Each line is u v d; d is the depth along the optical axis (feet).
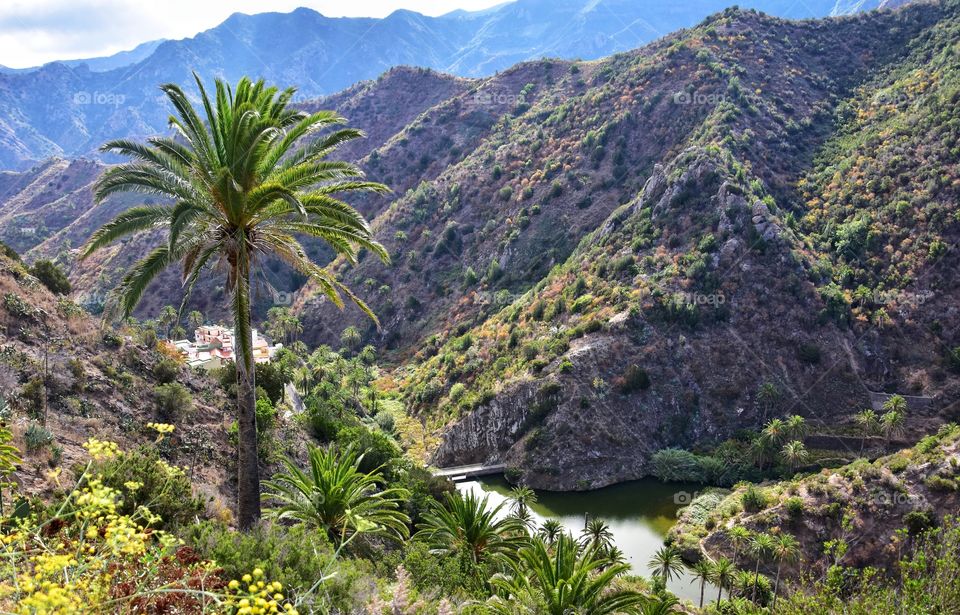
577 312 344.69
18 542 26.63
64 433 85.76
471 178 536.01
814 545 198.70
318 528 68.80
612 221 395.96
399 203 556.51
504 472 294.66
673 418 302.45
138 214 68.28
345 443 146.00
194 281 70.38
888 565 187.21
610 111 508.12
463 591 67.36
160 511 53.21
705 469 275.59
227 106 69.21
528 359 329.72
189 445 107.04
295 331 456.86
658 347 317.22
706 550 211.20
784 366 313.32
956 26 459.32
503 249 461.37
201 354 274.77
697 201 361.71
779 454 273.54
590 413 296.30
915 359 314.96
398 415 351.67
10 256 155.33
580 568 56.54
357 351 454.40
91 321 130.93
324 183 78.07
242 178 67.00
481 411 312.09
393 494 125.80
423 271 485.56
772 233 339.77
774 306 325.62
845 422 297.94
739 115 433.07
